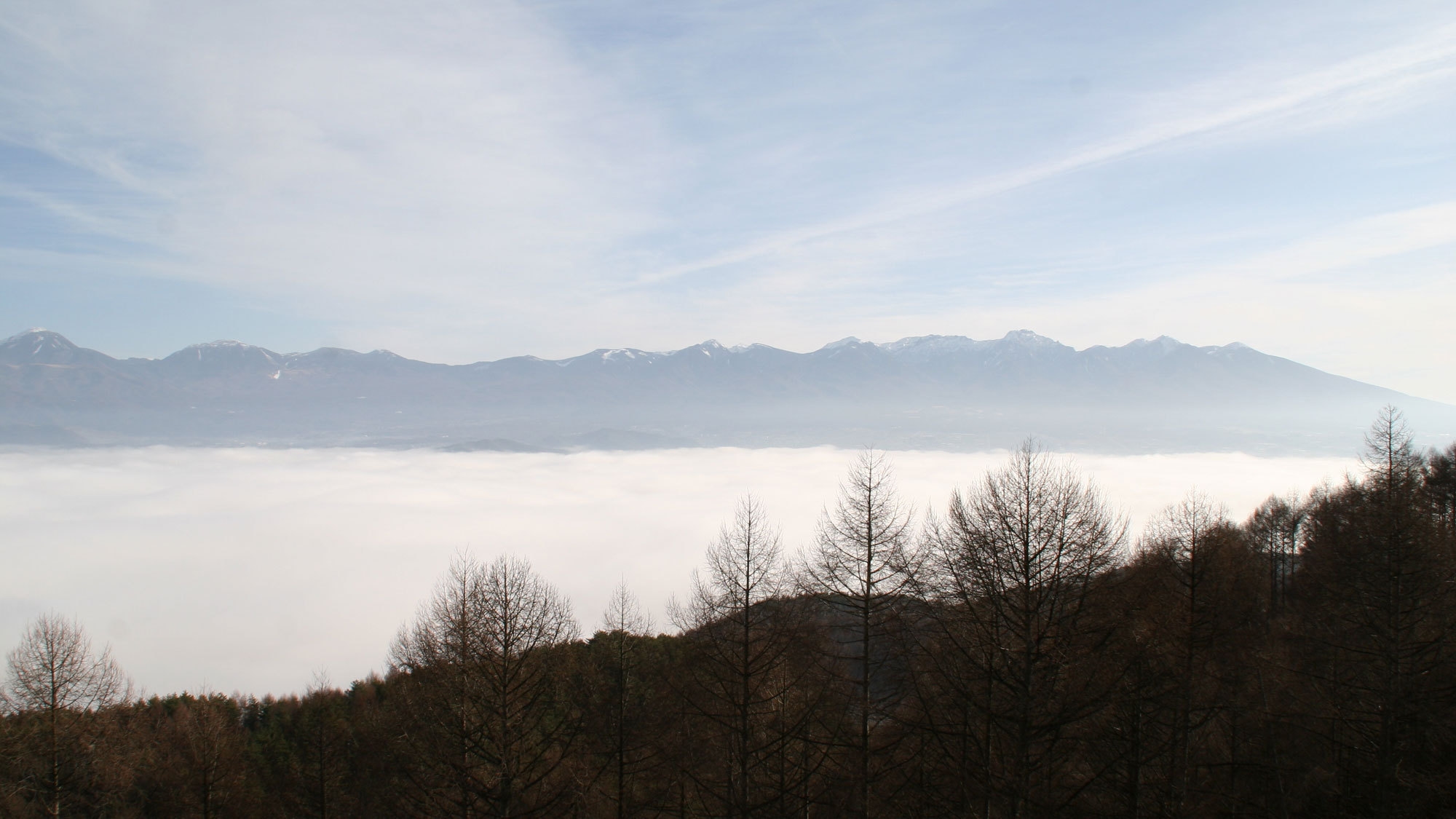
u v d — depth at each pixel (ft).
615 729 96.53
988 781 78.89
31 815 115.96
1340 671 97.76
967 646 85.40
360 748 136.05
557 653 93.81
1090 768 89.92
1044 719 78.02
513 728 85.76
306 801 134.21
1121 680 81.15
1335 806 92.68
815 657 89.76
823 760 89.45
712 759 95.04
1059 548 79.46
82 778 121.19
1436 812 85.92
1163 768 87.56
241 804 131.95
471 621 89.51
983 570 81.87
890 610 87.92
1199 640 89.35
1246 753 98.02
